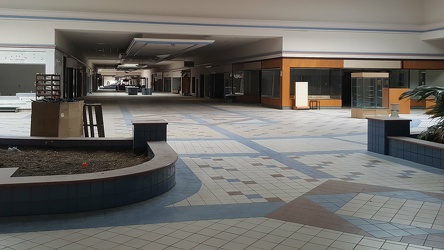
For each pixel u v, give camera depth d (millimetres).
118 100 31625
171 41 22125
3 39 20375
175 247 3750
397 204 5141
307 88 23594
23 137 7844
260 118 17906
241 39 25297
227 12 22594
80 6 20875
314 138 11703
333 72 24438
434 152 7586
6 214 4453
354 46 24297
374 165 7797
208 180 6477
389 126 8930
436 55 25312
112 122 15055
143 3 21531
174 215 4688
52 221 4383
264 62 26031
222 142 10719
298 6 23094
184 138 11391
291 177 6738
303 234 4102
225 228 4270
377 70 25891
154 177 5402
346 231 4191
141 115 18344
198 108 23703
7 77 24656
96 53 38438
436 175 6906
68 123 8570
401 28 24703
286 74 23672
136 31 21750
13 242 3803
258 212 4832
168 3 21812
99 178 4766
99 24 21234
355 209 4938
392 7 24172
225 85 33094
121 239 3930
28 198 4496
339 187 6047
